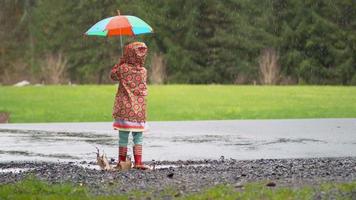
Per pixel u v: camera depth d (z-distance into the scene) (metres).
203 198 13.52
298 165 19.34
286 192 13.86
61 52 110.06
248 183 15.20
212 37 105.00
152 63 88.06
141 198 13.73
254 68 100.06
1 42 117.44
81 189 14.86
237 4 104.31
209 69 103.62
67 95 59.44
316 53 101.44
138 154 19.06
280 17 103.88
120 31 20.12
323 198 13.28
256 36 103.38
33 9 118.88
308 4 101.88
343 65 100.06
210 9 104.25
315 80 100.69
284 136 30.67
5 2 119.62
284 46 102.44
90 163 21.12
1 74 114.62
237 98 56.09
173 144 27.31
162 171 18.19
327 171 17.58
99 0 110.50
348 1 100.62
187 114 44.88
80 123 39.53
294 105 50.41
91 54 109.06
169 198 13.69
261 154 23.67
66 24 112.69
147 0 107.19
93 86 69.88
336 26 100.62
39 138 30.20
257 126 36.38
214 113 45.31
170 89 65.44
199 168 18.81
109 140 29.17
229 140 28.95
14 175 17.77
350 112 45.94
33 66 109.94
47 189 14.84
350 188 14.30
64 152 24.62
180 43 105.81
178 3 105.69
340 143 27.42
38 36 115.94
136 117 19.06
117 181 16.16
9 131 34.12
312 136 30.55
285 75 101.38
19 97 57.78
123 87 19.16
